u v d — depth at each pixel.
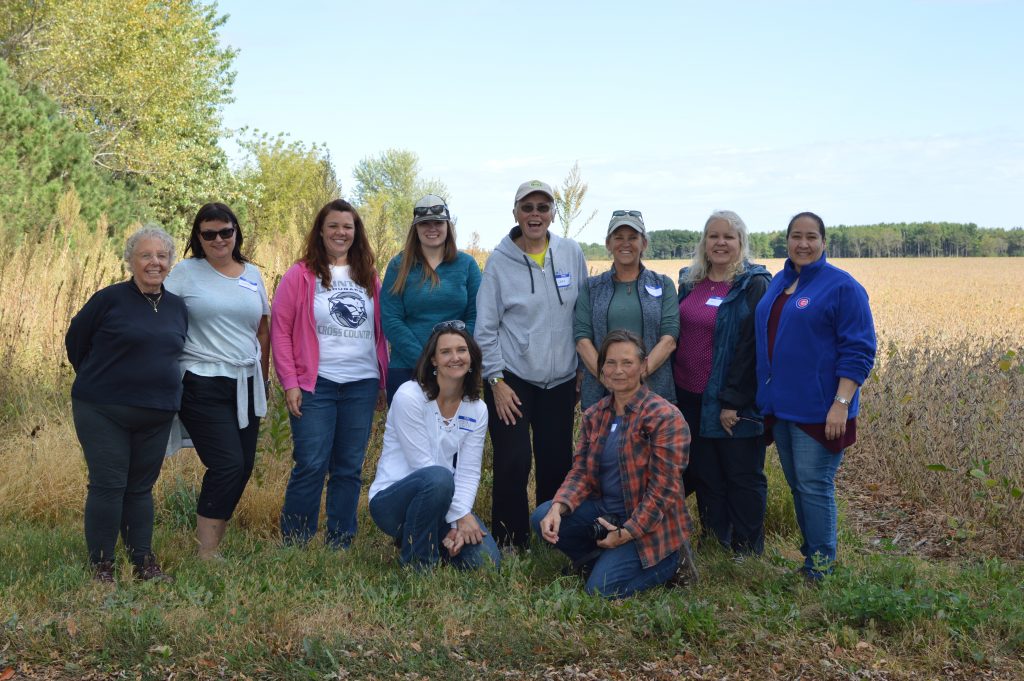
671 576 4.42
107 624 3.52
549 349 5.02
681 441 4.28
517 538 5.08
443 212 5.02
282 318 4.95
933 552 5.55
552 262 5.07
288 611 3.74
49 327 7.92
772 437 4.93
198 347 4.54
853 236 96.06
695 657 3.55
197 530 4.75
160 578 4.18
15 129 14.12
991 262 74.31
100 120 21.61
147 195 21.27
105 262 10.03
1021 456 5.89
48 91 19.94
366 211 15.84
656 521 4.27
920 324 19.86
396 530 4.70
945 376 7.43
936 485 6.62
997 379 6.93
